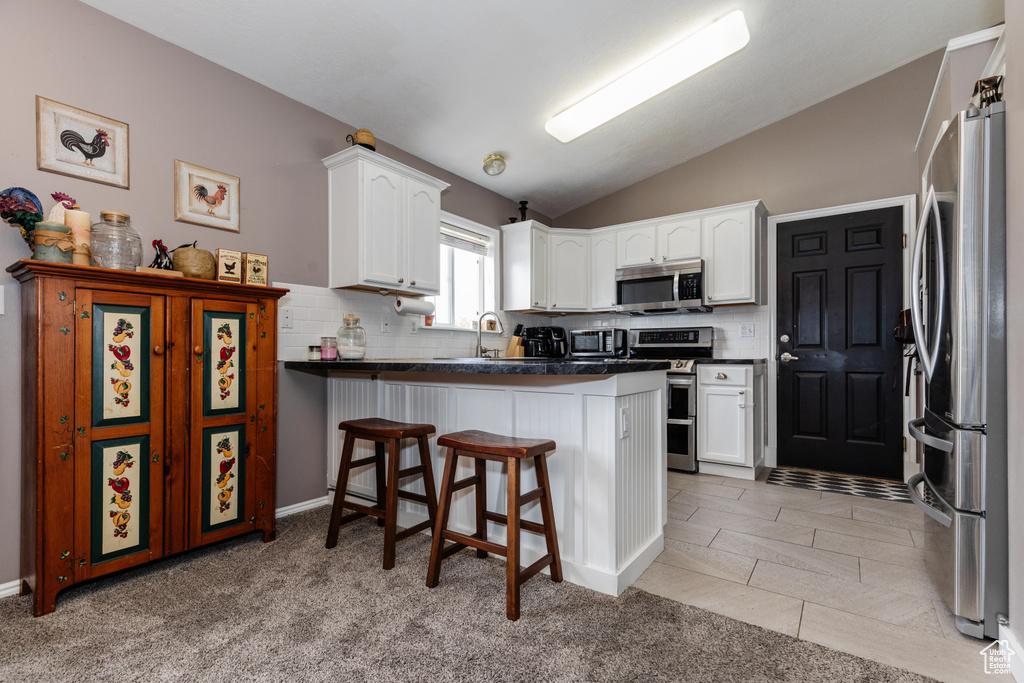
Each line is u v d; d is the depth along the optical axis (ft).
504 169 12.63
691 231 12.55
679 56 9.02
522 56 8.56
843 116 11.64
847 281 11.41
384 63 8.22
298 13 6.93
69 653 4.52
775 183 12.50
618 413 5.71
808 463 11.85
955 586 4.84
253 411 7.10
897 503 9.16
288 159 8.76
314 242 9.12
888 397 10.94
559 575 5.86
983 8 9.06
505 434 6.56
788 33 9.29
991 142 4.66
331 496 9.19
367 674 4.20
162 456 6.16
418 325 11.35
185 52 7.42
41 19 6.00
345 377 8.87
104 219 6.03
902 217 10.80
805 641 4.71
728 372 11.19
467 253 13.42
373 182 9.04
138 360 5.97
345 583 5.89
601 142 12.14
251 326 7.11
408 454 7.74
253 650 4.55
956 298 4.85
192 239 7.43
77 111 6.29
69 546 5.41
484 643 4.66
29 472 5.46
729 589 5.77
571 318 16.14
